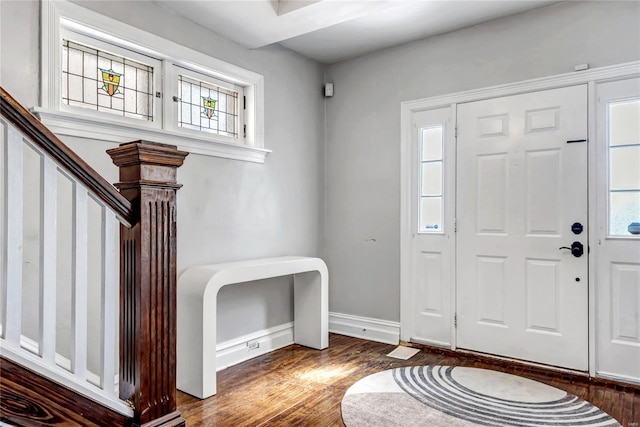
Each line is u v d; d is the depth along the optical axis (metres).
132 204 1.51
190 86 2.93
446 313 3.36
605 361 2.73
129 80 2.56
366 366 2.99
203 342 2.44
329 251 4.05
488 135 3.18
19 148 1.20
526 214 3.02
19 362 1.18
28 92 2.05
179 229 2.75
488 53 3.18
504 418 2.18
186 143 2.79
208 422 2.14
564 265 2.87
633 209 2.66
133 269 1.53
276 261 3.13
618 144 2.71
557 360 2.89
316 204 3.98
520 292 3.04
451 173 3.35
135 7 2.51
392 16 3.07
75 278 1.33
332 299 4.01
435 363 3.05
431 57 3.45
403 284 3.55
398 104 3.62
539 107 2.98
